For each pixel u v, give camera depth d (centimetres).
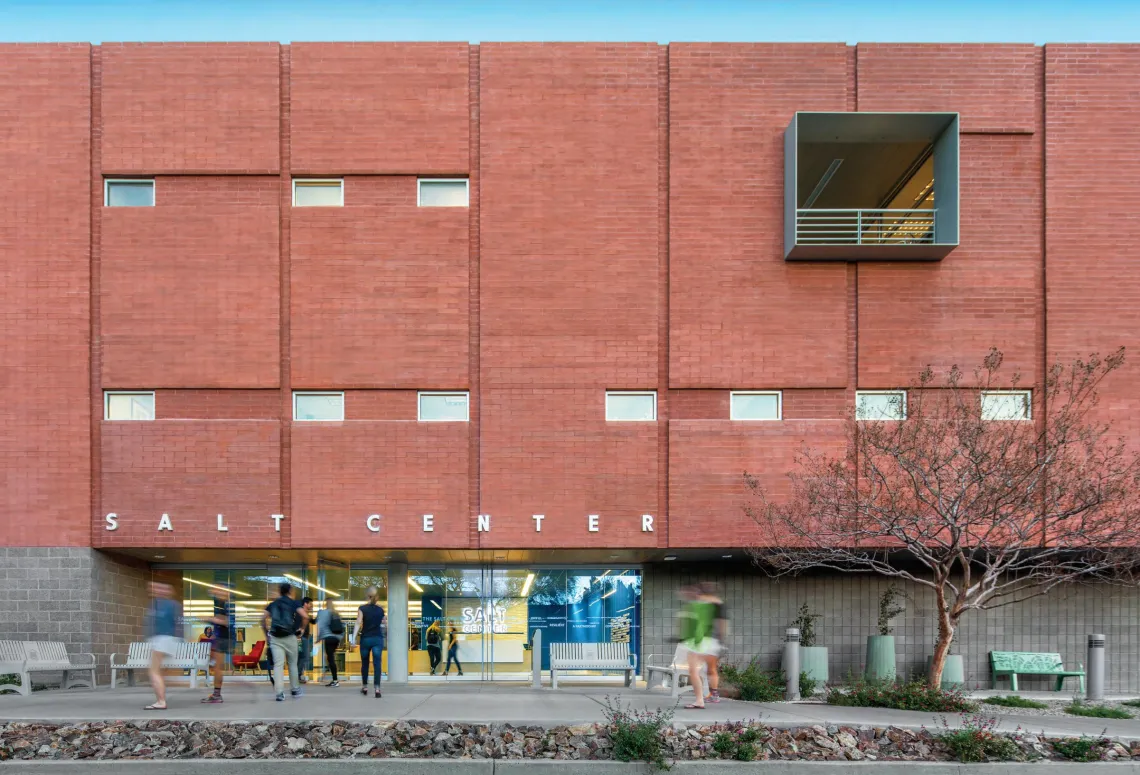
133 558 1780
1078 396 1588
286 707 1135
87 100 1650
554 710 1112
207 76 1658
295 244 1648
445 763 937
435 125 1669
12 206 1634
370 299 1644
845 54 1681
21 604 1583
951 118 1605
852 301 1659
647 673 1553
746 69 1680
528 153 1669
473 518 1619
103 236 1639
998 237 1659
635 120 1677
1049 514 1369
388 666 1830
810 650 1712
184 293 1634
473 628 1866
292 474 1611
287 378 1638
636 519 1619
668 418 1642
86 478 1600
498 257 1653
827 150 1806
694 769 945
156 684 1115
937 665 1386
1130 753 993
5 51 1655
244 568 1902
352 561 1861
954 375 1480
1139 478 1414
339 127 1662
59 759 954
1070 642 1795
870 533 1402
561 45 1681
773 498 1609
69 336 1620
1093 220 1658
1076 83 1677
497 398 1631
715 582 1827
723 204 1662
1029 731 1048
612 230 1661
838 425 1627
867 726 1041
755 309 1647
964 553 1625
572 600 1881
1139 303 1645
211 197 1650
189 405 1630
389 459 1620
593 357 1642
